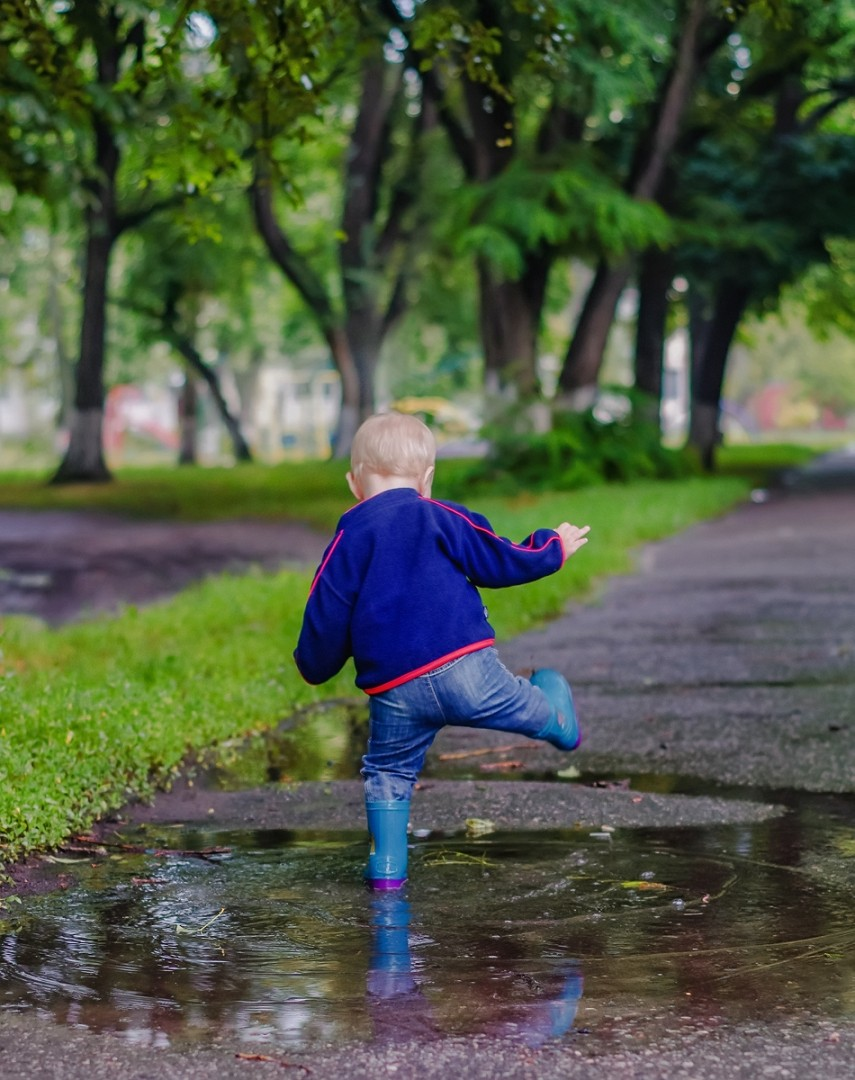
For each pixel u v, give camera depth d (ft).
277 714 24.57
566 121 87.35
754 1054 9.44
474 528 14.30
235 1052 9.57
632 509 69.31
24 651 29.78
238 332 175.01
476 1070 9.25
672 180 100.83
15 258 148.77
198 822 17.06
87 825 16.43
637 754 20.97
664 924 12.40
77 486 111.86
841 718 23.27
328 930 12.37
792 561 51.31
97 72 73.41
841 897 13.19
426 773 19.99
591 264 95.45
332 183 147.54
